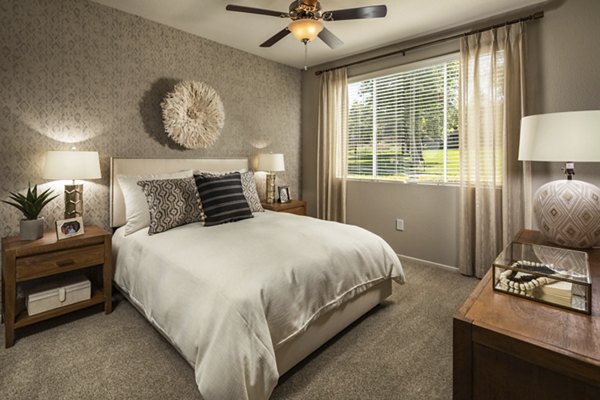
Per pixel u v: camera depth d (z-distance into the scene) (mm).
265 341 1421
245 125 4016
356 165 4215
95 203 2785
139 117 3029
